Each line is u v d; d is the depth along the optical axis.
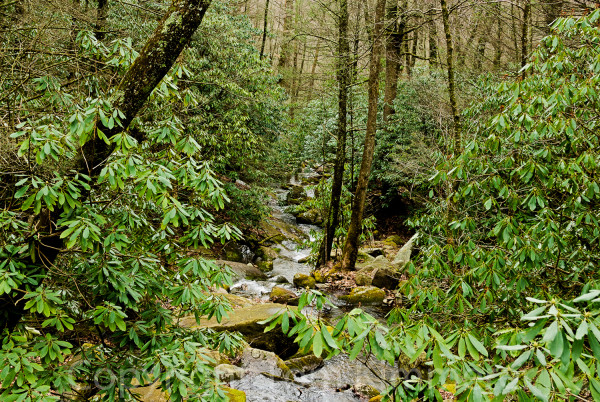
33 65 3.69
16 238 2.64
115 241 2.49
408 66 16.97
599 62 3.05
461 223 3.51
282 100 14.77
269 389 5.14
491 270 3.13
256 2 21.75
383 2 10.18
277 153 13.88
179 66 3.12
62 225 2.31
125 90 2.66
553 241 2.96
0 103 3.49
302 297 1.87
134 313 3.39
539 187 3.47
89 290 2.99
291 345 6.46
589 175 3.18
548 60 3.29
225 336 2.97
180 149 2.88
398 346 1.92
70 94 3.49
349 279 10.48
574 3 6.36
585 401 1.71
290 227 17.03
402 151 12.99
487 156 3.51
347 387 5.53
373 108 10.52
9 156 2.99
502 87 3.46
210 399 2.42
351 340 1.75
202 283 2.92
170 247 3.12
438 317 3.88
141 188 2.52
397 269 10.52
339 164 11.20
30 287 2.52
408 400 2.06
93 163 2.65
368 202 15.58
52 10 5.49
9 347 2.11
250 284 10.03
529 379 1.57
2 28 4.45
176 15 2.64
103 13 7.68
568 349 1.39
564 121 3.04
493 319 3.40
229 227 2.86
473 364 1.83
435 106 11.25
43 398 1.99
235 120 11.19
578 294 3.24
